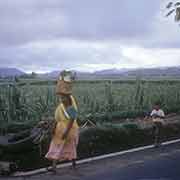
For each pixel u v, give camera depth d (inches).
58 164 411.5
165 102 796.6
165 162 422.6
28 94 604.1
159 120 525.3
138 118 700.7
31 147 398.6
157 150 487.2
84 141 462.3
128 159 438.0
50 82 650.8
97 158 439.5
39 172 382.6
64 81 385.7
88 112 671.1
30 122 550.3
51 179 359.9
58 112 381.1
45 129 398.3
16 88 585.6
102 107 695.7
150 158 441.7
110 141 488.4
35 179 360.2
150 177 364.2
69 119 378.3
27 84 613.6
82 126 550.0
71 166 405.7
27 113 588.1
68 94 383.2
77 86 706.2
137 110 722.2
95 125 545.0
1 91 573.9
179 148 501.4
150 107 759.7
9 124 528.1
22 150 394.9
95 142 471.8
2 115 561.9
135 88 754.2
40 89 616.1
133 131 526.3
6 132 518.9
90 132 478.9
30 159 397.7
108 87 716.7
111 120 661.3
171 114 775.7
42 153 409.1
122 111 703.1
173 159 437.7
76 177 366.0
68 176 369.7
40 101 608.1
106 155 453.1
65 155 385.7
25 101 595.2
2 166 376.2
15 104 579.2
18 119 578.2
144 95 761.0
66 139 381.4
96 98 696.4
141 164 413.7
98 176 368.8
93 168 398.6
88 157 444.1
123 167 402.0
